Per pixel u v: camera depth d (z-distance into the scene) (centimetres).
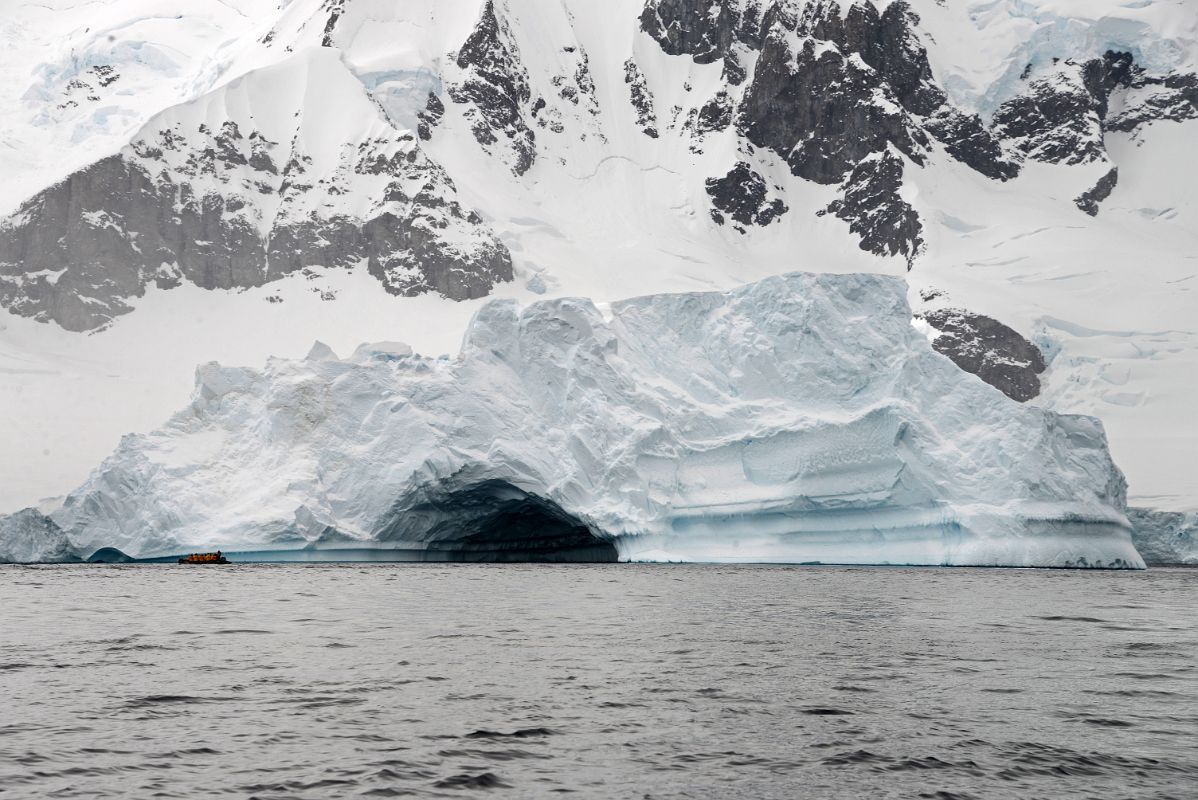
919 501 12450
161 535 12575
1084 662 5962
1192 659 6078
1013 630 7312
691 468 12925
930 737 4297
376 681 5231
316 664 5684
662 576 11750
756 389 13238
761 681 5309
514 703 4784
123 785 3653
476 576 11594
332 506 12481
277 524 12169
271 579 11238
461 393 12719
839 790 3688
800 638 6762
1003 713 4694
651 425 12788
